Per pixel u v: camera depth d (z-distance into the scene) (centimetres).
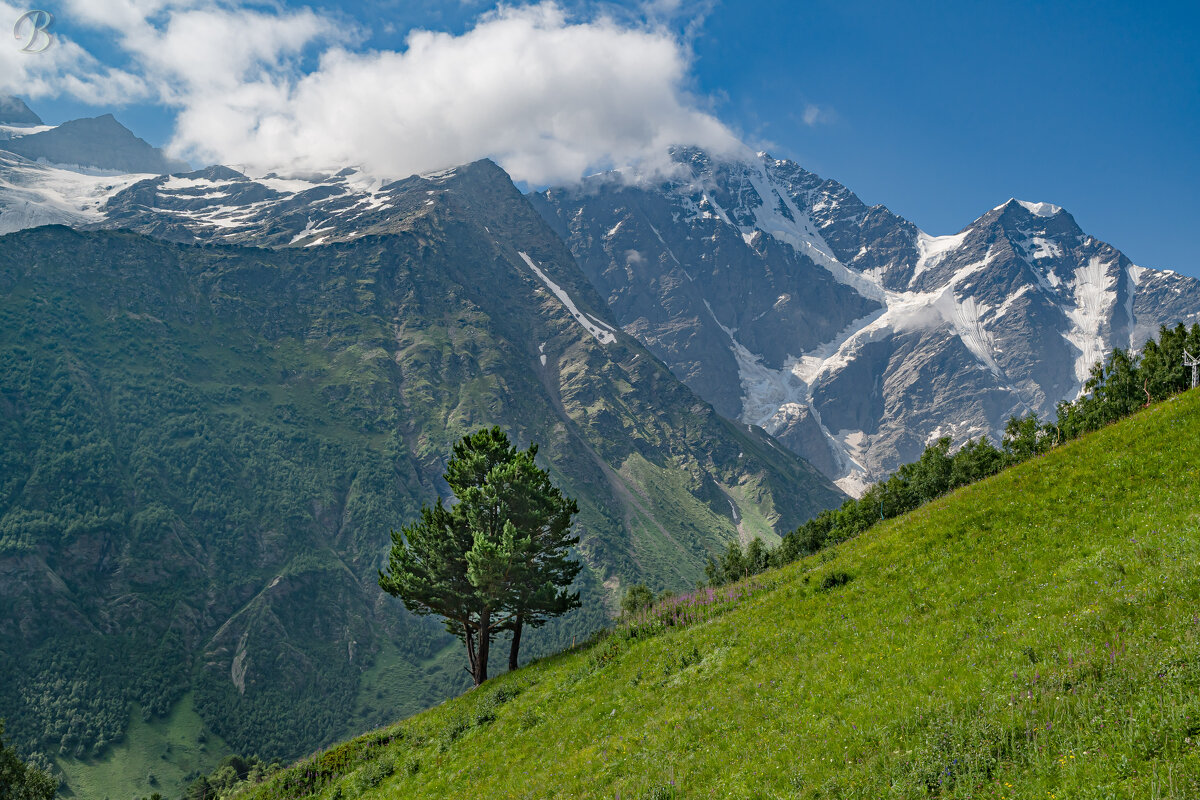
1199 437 3116
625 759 2689
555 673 4284
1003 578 2747
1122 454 3322
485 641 5488
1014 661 2089
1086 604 2223
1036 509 3228
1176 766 1376
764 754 2255
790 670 2781
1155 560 2289
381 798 3609
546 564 5606
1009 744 1716
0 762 4700
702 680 3127
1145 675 1703
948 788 1686
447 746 3884
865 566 3512
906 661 2422
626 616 5197
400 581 5619
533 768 3075
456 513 5525
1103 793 1416
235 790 5084
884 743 1984
